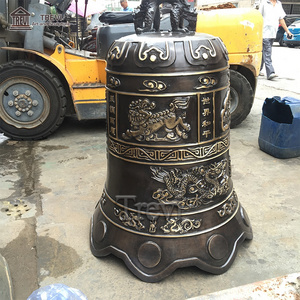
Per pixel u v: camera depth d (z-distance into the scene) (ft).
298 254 6.22
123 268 5.93
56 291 4.42
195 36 5.24
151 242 5.53
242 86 12.88
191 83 4.97
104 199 6.33
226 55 5.45
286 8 73.51
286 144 10.31
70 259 6.14
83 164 10.27
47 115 12.05
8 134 12.17
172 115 5.04
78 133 13.28
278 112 10.89
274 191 8.54
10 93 11.78
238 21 11.97
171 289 5.43
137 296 5.31
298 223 7.15
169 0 5.50
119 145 5.56
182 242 5.50
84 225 7.17
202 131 5.24
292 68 29.40
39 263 6.05
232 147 11.55
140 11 5.54
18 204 8.00
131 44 5.08
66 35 17.26
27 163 10.37
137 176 5.50
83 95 11.90
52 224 7.20
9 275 5.43
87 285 5.54
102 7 27.20
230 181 6.19
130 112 5.21
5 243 6.58
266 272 5.77
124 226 5.76
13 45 12.87
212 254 5.57
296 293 3.31
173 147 5.20
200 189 5.49
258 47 12.57
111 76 5.41
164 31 5.76
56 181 9.20
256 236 6.73
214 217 5.69
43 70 11.56
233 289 3.37
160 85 4.91
